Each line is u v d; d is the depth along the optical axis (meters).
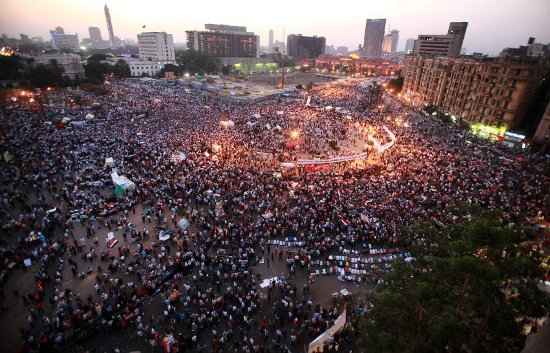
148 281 25.58
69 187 39.09
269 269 28.17
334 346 20.09
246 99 104.94
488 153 56.25
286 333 21.98
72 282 25.70
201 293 25.08
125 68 139.75
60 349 20.31
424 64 103.81
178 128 64.94
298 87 139.62
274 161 50.44
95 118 68.75
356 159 51.88
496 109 71.50
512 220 30.28
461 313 9.86
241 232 31.95
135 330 21.97
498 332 9.55
